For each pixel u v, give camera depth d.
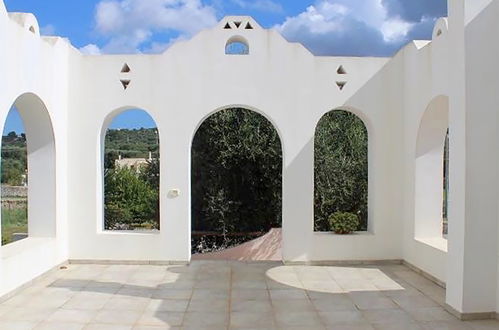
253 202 13.54
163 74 8.61
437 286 7.21
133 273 7.96
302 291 6.95
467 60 5.68
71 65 8.64
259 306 6.26
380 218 8.80
